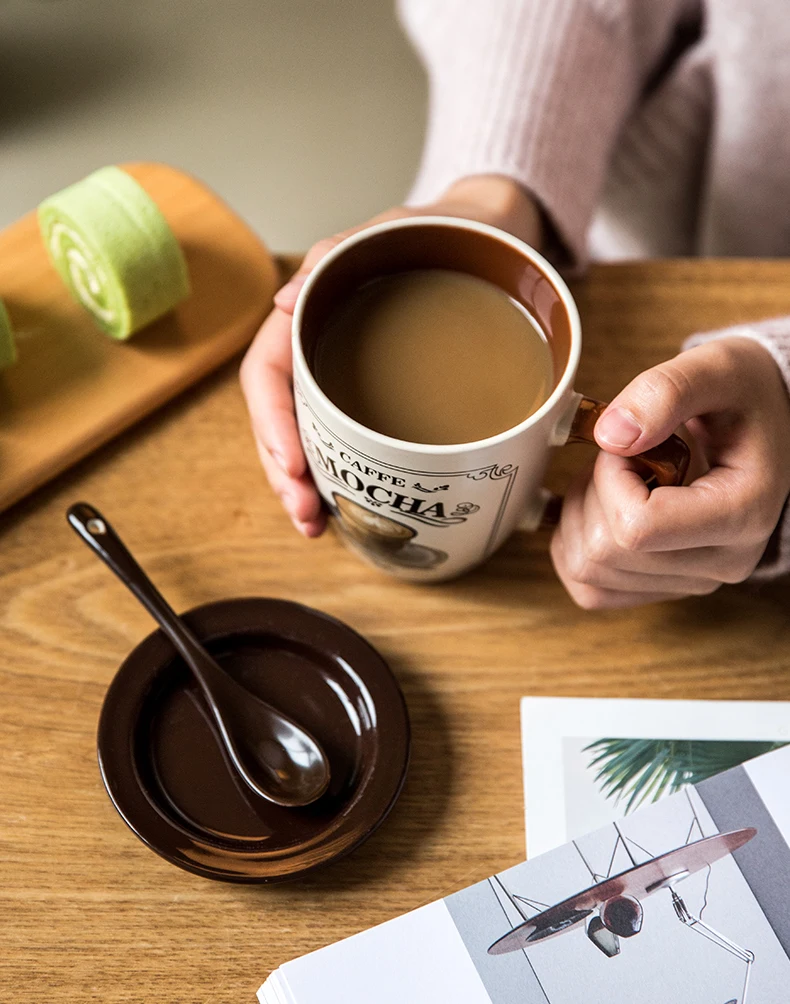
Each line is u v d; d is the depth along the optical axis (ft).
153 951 1.50
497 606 1.86
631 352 2.10
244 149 5.22
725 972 1.47
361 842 1.48
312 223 4.99
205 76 5.44
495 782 1.67
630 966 1.47
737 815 1.61
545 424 1.40
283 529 1.92
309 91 5.44
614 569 1.66
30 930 1.50
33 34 5.54
